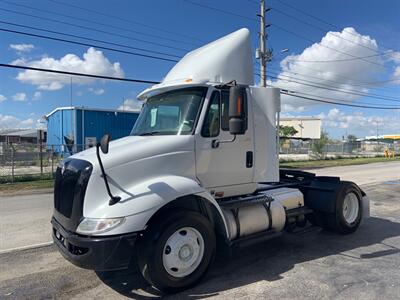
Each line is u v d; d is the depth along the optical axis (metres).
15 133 69.12
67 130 29.14
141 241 4.36
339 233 7.08
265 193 6.24
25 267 5.48
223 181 5.27
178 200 4.79
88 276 5.09
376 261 5.54
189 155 4.90
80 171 4.38
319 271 5.14
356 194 7.24
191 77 5.23
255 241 5.36
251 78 5.66
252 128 5.52
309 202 7.14
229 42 5.53
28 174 18.94
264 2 24.67
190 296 4.44
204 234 4.70
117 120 29.92
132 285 4.79
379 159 40.84
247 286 4.66
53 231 4.99
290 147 43.44
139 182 4.51
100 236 4.07
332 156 42.88
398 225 7.86
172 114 5.21
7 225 8.25
